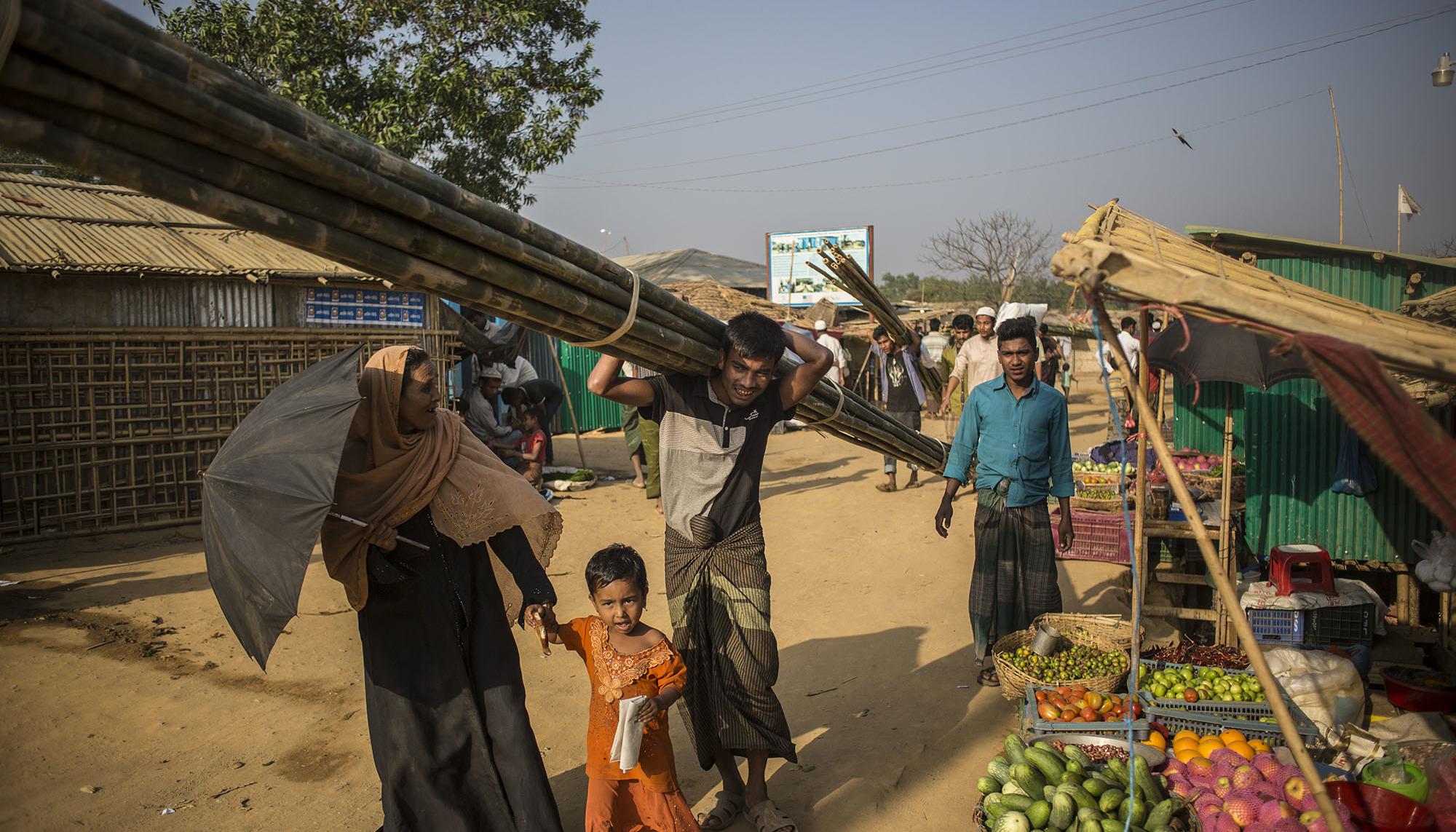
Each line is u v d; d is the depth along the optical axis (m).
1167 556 7.17
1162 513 6.13
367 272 2.53
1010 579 4.96
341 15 15.42
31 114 1.71
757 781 3.68
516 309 2.98
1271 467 5.67
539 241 2.94
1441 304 5.20
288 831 3.71
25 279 8.41
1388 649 5.43
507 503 3.26
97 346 8.71
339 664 5.54
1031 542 4.95
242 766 4.26
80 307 8.70
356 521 2.95
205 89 1.91
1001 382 5.00
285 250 10.09
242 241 10.00
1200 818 3.22
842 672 5.42
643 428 9.81
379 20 15.90
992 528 4.99
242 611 2.72
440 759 3.19
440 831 3.18
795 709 4.93
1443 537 5.12
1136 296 2.09
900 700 4.97
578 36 16.92
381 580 3.10
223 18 14.67
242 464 2.85
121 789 4.03
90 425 8.70
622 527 9.06
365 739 4.55
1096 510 7.63
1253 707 3.95
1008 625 4.99
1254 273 2.82
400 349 3.17
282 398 3.06
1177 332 5.32
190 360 9.20
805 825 3.73
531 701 5.01
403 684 3.16
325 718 4.79
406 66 15.86
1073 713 3.89
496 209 2.75
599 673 3.25
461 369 12.77
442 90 15.44
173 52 1.85
